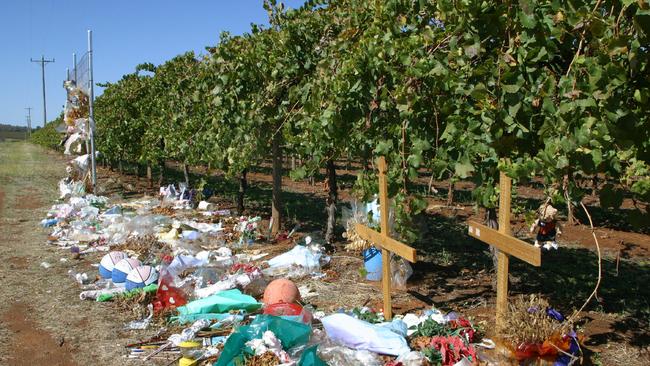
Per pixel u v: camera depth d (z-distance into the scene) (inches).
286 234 373.1
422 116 179.6
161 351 186.2
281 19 338.3
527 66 140.3
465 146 151.9
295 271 276.8
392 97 192.2
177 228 368.8
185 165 555.5
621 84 110.1
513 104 135.3
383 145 192.7
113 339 199.8
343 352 163.8
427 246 346.9
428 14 195.8
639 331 195.5
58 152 1694.1
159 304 227.5
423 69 164.7
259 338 161.2
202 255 301.1
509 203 162.7
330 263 300.0
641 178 119.3
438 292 248.5
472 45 144.6
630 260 316.5
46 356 185.5
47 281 277.1
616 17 118.3
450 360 162.9
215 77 353.1
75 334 205.2
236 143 338.6
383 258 207.9
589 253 334.3
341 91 203.8
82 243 366.9
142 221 390.0
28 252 342.0
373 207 286.7
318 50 302.0
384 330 177.5
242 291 245.9
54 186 731.4
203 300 218.8
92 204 491.8
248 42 346.0
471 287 255.9
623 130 112.6
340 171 916.6
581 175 139.3
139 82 681.6
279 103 323.3
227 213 464.8
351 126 212.5
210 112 382.6
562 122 121.4
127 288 250.8
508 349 153.7
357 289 253.0
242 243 349.1
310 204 542.3
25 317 224.5
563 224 424.8
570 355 150.3
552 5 120.0
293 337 166.1
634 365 167.0
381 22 213.6
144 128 669.3
